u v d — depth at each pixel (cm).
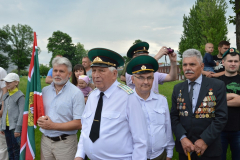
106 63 207
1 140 390
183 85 274
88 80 449
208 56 476
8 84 351
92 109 217
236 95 294
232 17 681
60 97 279
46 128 263
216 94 251
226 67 312
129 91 208
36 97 279
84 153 229
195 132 253
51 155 281
